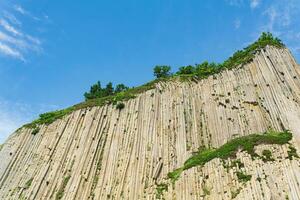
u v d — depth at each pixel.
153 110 48.53
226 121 44.12
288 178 32.94
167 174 40.59
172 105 48.31
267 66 46.97
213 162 36.75
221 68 51.06
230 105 45.44
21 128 54.44
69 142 48.56
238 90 46.69
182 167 40.41
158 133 45.59
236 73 48.78
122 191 41.12
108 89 64.25
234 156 36.47
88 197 42.03
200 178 36.19
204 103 47.78
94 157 45.94
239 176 34.44
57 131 50.84
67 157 47.00
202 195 34.75
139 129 47.03
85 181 43.66
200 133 44.69
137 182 41.03
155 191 39.22
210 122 45.31
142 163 42.78
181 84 50.88
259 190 32.50
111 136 47.72
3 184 47.62
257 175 33.78
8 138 54.25
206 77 51.00
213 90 48.50
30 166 47.97
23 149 50.97
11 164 49.50
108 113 50.78
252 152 36.00
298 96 43.66
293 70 46.97
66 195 42.66
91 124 49.72
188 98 48.97
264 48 49.50
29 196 44.06
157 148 43.69
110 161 44.78
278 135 38.84
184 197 35.59
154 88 51.56
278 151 35.66
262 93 44.84
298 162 34.22
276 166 34.19
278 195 31.81
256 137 37.88
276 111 42.09
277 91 43.75
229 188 33.97
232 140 39.72
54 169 45.91
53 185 44.41
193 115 46.66
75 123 50.62
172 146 43.56
